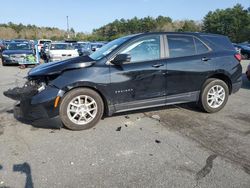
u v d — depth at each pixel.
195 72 5.74
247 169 3.68
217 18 61.16
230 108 6.49
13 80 11.09
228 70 6.07
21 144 4.48
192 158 3.99
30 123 5.39
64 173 3.61
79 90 4.94
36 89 4.89
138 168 3.72
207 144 4.46
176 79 5.61
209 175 3.54
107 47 5.62
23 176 3.54
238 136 4.78
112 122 5.48
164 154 4.12
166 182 3.39
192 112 6.13
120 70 5.14
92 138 4.71
